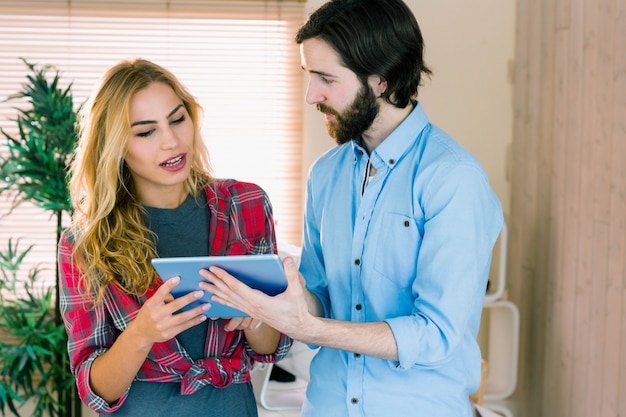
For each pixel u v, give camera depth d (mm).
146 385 1727
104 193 1724
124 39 3713
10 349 3457
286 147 3793
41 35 3691
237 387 1777
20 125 3398
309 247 1937
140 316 1584
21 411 3846
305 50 1678
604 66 2613
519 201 3354
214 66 3740
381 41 1635
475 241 1632
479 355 1801
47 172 3377
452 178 1635
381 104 1716
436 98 3605
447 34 3584
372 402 1731
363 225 1748
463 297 1623
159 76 1729
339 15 1641
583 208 2766
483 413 2490
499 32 3568
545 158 3088
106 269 1705
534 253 3174
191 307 1616
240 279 1516
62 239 1771
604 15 2613
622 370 2512
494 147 3605
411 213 1689
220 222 1800
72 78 3717
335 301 1815
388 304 1733
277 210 3811
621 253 2516
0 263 3537
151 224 1778
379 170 1743
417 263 1682
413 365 1670
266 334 1789
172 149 1700
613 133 2557
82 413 3766
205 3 3689
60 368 3525
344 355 1767
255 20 3725
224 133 3768
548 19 3076
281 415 2758
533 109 3225
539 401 3125
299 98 3771
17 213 3787
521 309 3283
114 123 1684
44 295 3604
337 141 1736
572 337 2844
